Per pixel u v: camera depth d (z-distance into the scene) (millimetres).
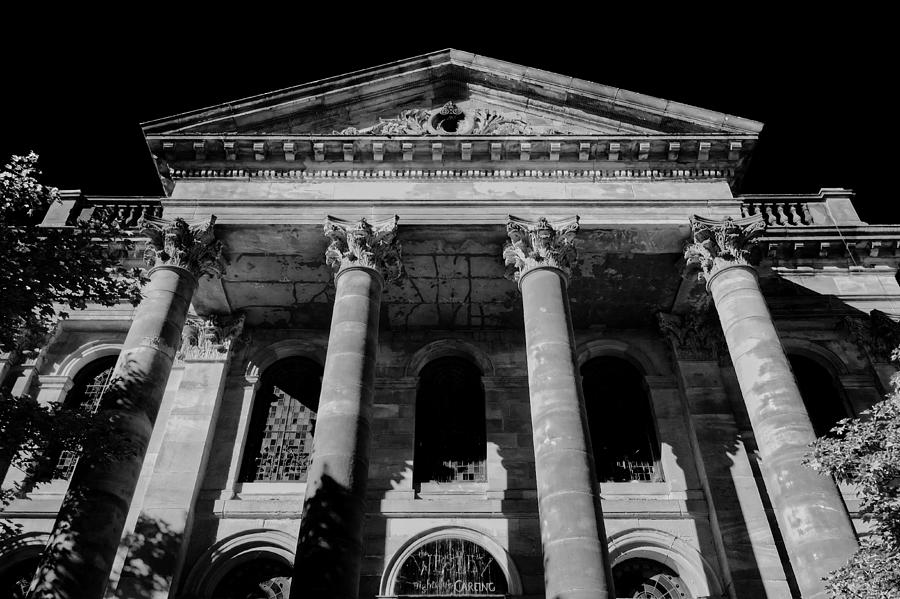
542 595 15422
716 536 16156
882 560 10172
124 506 12375
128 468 12719
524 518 16625
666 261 17906
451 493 17500
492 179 17766
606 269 18219
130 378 13688
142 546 15539
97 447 12078
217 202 17109
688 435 18078
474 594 15617
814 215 22094
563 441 12875
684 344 19156
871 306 19859
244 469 18031
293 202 17094
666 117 18141
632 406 19312
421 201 17109
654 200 17234
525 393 19016
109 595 15258
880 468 10797
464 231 16750
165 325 14797
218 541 16250
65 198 22062
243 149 17781
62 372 19297
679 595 15930
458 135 17875
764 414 13672
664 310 19703
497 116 19125
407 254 17641
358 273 15695
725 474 16844
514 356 19750
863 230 20766
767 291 20172
